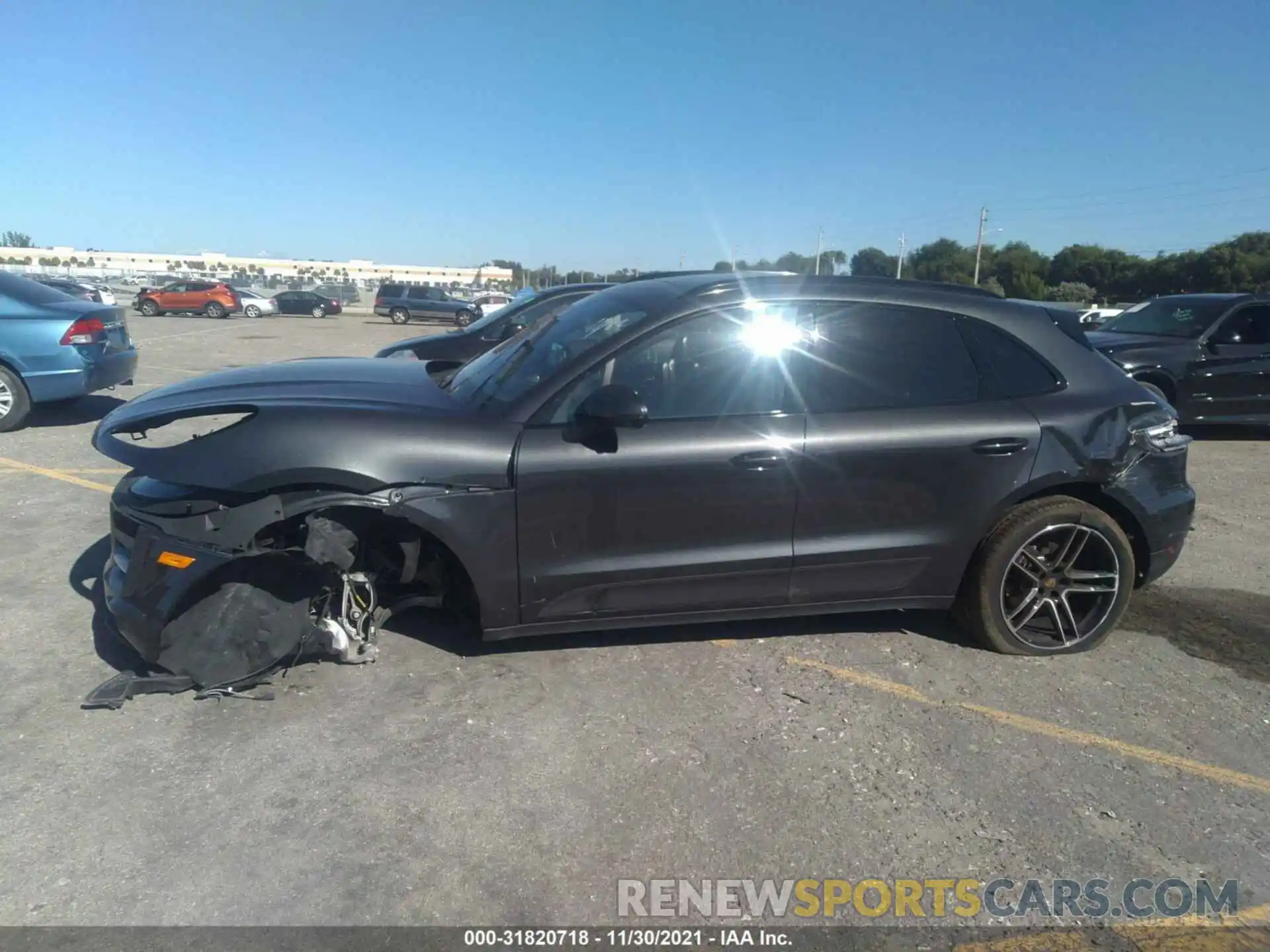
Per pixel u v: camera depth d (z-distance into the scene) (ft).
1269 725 11.34
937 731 10.94
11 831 8.53
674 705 11.31
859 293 12.26
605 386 11.11
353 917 7.63
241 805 9.04
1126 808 9.53
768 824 9.07
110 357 28.68
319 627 11.59
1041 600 12.80
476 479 10.74
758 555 11.69
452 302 128.47
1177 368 30.27
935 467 11.93
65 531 17.30
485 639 11.52
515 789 9.47
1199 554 18.03
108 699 10.71
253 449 10.32
